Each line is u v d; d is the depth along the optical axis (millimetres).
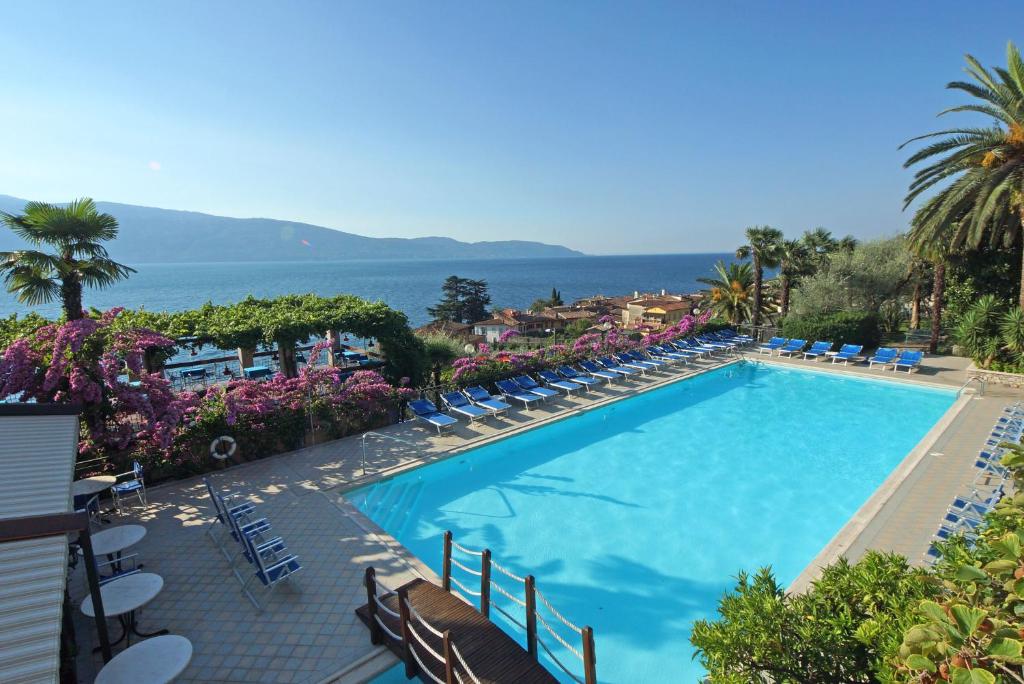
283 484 11516
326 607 7414
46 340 11281
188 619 7180
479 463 13758
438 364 21172
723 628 4953
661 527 10461
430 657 6293
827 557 8516
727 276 38312
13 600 4258
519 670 6062
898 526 9289
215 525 9648
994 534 4855
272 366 24266
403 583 7961
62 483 6309
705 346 26078
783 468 13156
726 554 9523
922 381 19703
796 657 4570
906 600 4645
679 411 17922
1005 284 21719
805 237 43375
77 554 8211
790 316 28922
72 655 5840
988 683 2695
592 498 11750
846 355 23406
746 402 18844
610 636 7551
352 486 11492
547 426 15828
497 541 10039
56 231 11250
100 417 11070
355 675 6219
